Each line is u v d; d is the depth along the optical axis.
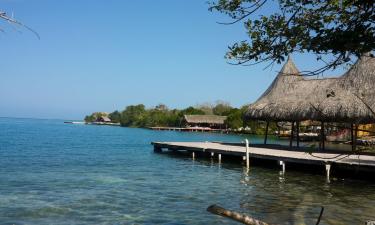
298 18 4.14
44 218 11.14
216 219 11.13
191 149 29.06
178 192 15.35
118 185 16.78
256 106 29.39
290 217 11.54
